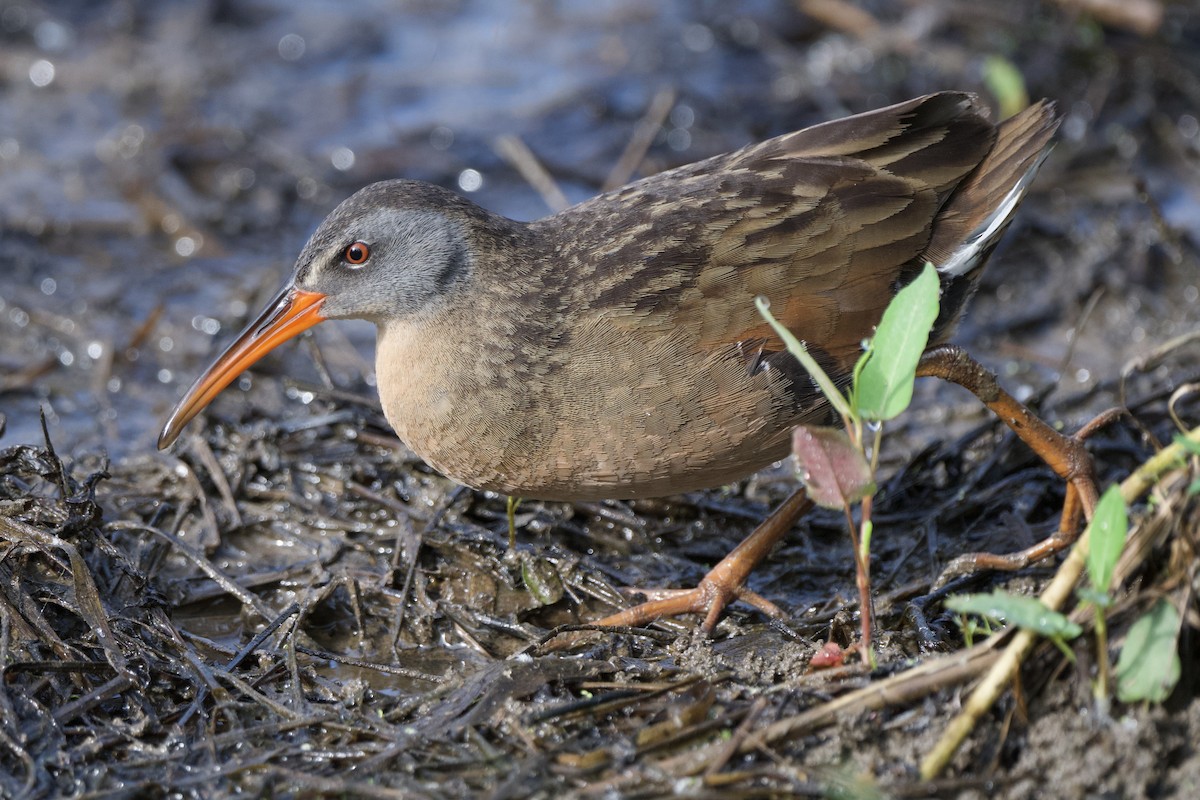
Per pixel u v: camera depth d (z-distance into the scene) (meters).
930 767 7.57
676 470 9.59
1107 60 17.05
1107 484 10.95
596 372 9.34
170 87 17.91
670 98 16.97
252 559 10.83
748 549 9.85
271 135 17.11
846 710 7.91
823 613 9.68
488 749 8.23
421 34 19.31
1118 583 7.86
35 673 8.86
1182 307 13.98
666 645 9.51
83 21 19.22
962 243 9.95
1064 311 14.19
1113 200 15.30
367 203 9.96
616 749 8.05
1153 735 7.61
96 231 15.55
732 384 9.26
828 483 8.12
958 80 17.02
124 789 8.03
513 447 9.62
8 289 14.52
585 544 10.94
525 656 9.30
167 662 9.19
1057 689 7.83
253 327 10.43
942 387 13.26
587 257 9.62
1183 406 11.88
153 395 13.13
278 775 8.08
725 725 8.13
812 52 18.17
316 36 19.16
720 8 19.12
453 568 10.41
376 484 11.42
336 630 10.05
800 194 9.71
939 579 9.76
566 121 17.27
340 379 13.17
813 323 9.48
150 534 10.66
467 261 9.66
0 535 9.55
